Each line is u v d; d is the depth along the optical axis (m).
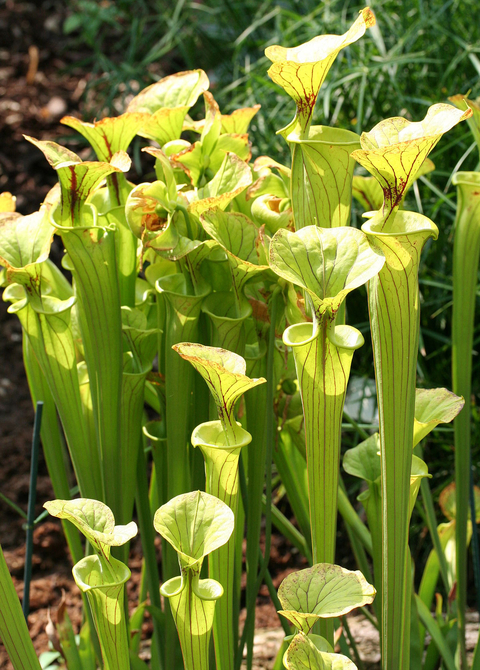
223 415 1.37
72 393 1.55
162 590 1.34
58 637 1.71
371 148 1.32
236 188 1.47
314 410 1.35
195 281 1.50
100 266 1.47
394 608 1.39
